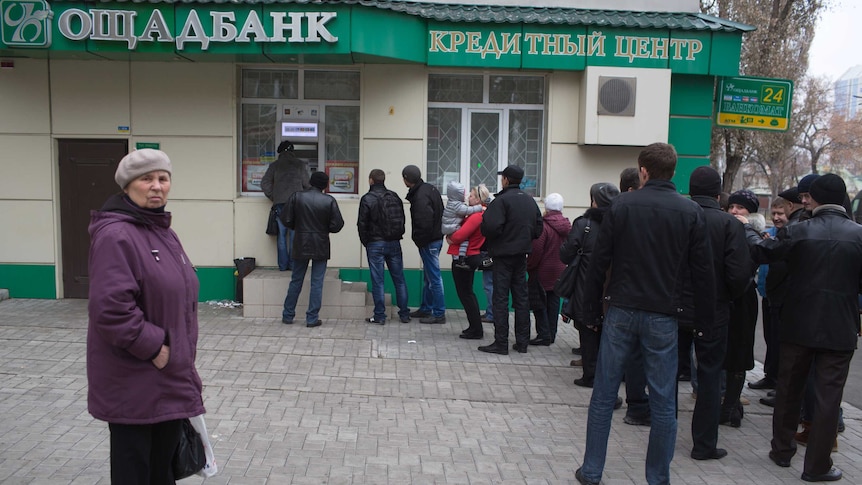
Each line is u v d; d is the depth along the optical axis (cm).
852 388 682
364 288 863
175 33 781
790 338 444
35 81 867
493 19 845
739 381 529
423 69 884
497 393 598
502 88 922
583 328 609
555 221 741
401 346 726
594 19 862
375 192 794
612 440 505
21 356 643
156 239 302
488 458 464
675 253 395
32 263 885
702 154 912
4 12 768
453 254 757
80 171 884
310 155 908
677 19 889
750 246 474
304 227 765
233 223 889
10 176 876
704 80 904
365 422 521
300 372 630
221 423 506
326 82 903
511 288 719
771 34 1648
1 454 435
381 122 888
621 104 862
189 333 308
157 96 874
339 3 777
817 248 433
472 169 930
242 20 779
